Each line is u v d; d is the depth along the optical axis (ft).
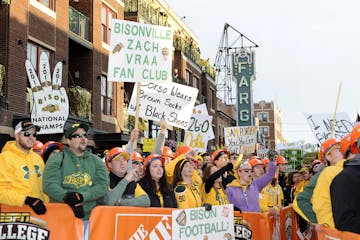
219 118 136.98
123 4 78.54
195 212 17.65
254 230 21.67
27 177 15.90
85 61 65.87
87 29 66.03
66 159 15.97
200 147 38.83
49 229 14.96
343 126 33.50
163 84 27.20
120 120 72.84
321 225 13.79
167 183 19.06
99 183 16.17
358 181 11.97
